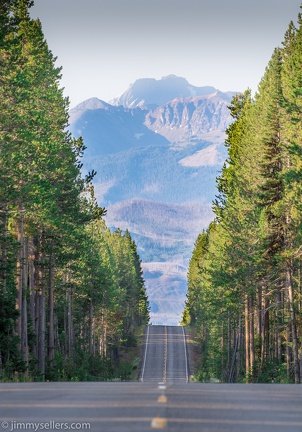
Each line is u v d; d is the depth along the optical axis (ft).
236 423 63.31
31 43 291.99
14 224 269.03
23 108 242.99
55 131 295.48
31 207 254.47
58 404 75.92
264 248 290.15
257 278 335.06
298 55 299.17
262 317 329.31
